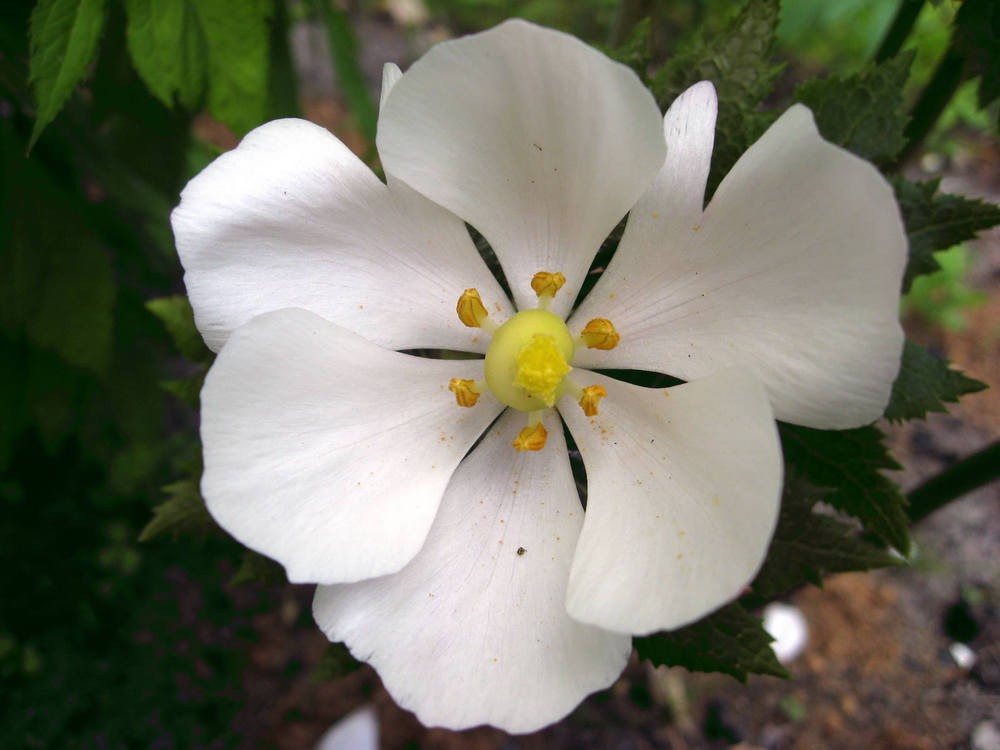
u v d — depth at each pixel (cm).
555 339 8
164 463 20
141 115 15
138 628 19
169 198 17
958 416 23
